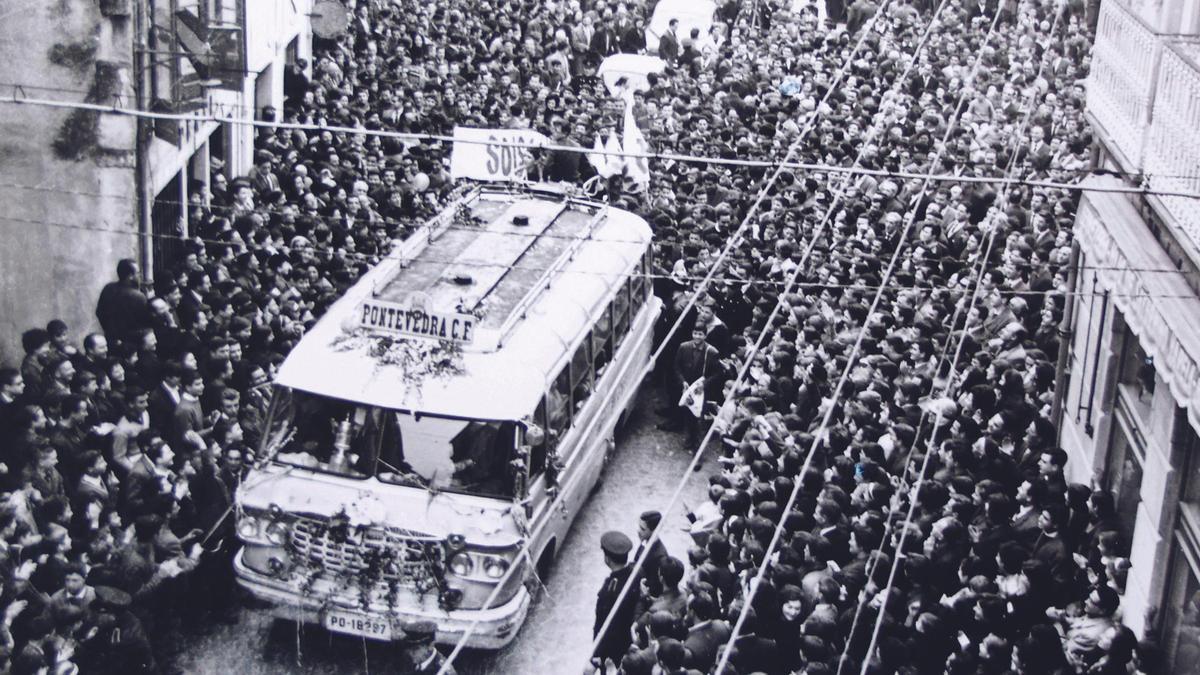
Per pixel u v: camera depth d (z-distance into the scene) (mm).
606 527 17359
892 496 14320
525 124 26781
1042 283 19750
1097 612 12586
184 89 20391
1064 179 23094
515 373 14648
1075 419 18234
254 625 15000
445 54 31828
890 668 11680
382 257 18734
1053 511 13703
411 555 13891
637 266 19234
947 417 15797
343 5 31391
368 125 25312
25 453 13922
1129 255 15477
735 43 35469
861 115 28047
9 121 18906
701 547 13445
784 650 12359
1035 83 29797
